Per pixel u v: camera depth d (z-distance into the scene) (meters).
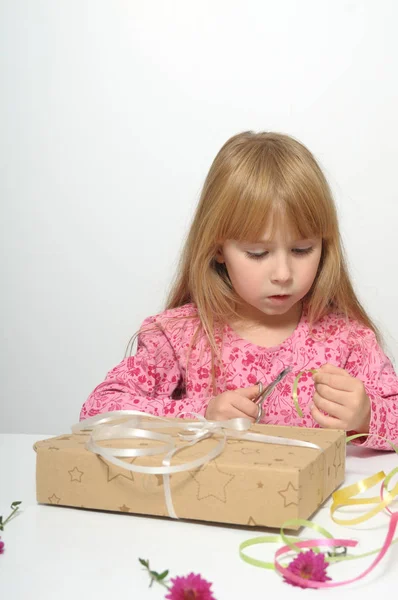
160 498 0.98
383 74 1.95
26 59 2.15
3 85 2.17
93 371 2.19
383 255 1.98
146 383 1.43
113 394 1.37
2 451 1.23
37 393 2.23
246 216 1.29
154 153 2.08
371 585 0.86
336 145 1.98
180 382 1.48
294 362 1.44
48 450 1.02
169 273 2.09
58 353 2.21
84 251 2.16
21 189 2.19
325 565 0.87
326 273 1.41
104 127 2.11
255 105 2.02
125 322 2.15
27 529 0.97
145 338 1.47
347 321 1.46
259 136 1.40
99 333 2.17
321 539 0.93
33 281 2.21
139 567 0.89
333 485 1.06
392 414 1.29
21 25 2.14
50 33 2.13
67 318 2.19
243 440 1.05
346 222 1.98
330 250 1.40
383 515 1.00
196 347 1.45
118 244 2.13
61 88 2.13
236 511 0.96
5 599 0.84
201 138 2.05
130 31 2.07
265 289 1.30
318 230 1.30
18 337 2.23
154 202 2.09
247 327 1.45
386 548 0.89
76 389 2.21
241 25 2.01
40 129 2.15
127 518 0.99
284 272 1.28
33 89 2.15
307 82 1.98
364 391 1.24
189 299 1.53
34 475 1.12
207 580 0.87
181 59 2.04
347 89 1.97
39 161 2.16
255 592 0.85
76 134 2.13
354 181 1.98
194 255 1.43
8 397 2.25
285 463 0.96
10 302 2.23
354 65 1.96
